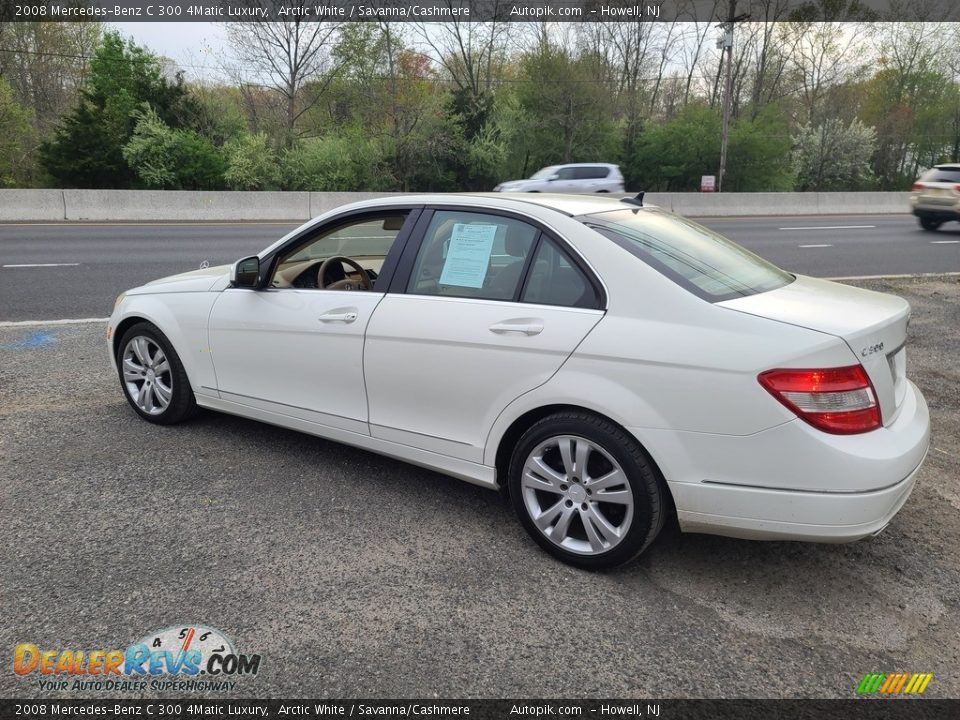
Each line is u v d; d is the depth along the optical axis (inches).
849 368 106.7
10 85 1414.9
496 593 119.0
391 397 143.6
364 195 915.4
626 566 127.4
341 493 152.7
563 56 1412.4
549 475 125.5
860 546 135.7
